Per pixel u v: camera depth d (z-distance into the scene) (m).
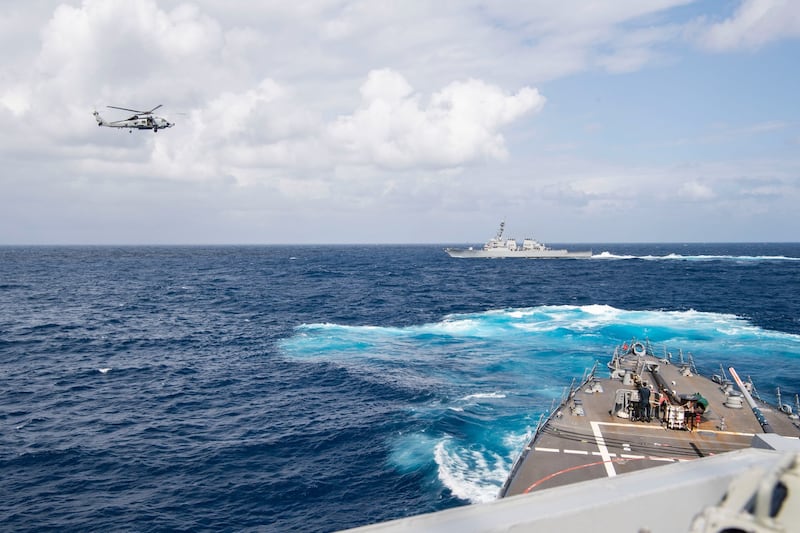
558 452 21.12
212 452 31.52
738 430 23.59
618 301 98.06
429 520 3.41
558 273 169.38
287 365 51.84
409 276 160.88
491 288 123.75
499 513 3.53
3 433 34.56
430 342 61.41
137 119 54.91
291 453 31.22
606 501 3.77
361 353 56.22
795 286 124.00
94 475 28.78
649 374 32.19
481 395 40.19
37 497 26.45
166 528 23.84
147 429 35.31
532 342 60.47
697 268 188.12
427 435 32.16
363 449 31.19
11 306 94.12
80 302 100.12
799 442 12.93
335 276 162.38
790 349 57.38
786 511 2.78
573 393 28.09
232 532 23.56
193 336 67.12
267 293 114.50
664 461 20.48
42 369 51.22
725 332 66.50
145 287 128.50
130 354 57.44
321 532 23.28
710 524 2.90
